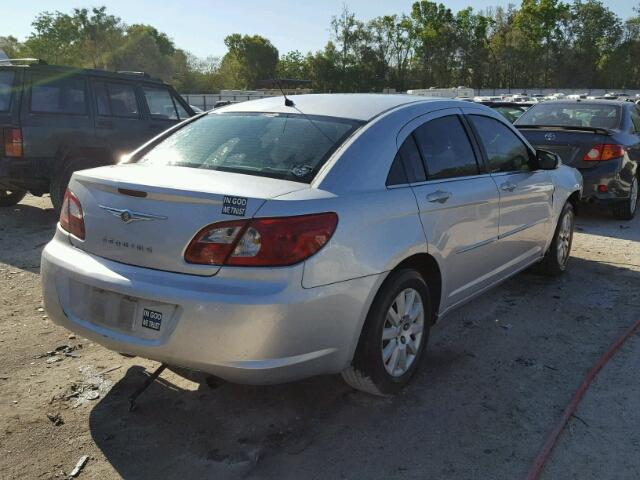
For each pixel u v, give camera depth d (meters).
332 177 3.09
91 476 2.76
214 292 2.71
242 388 3.57
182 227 2.80
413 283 3.40
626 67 83.75
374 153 3.32
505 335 4.41
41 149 7.24
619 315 4.82
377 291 3.15
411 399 3.48
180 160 3.55
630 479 2.77
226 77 73.50
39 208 8.66
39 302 4.93
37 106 7.21
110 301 2.98
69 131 7.49
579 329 4.53
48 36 63.69
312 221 2.81
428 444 3.04
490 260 4.32
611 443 3.04
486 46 79.94
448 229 3.67
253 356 2.72
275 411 3.34
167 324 2.81
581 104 9.00
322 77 73.69
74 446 2.98
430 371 3.83
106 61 64.94
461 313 4.84
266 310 2.68
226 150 3.48
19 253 6.33
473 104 4.43
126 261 2.97
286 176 3.12
